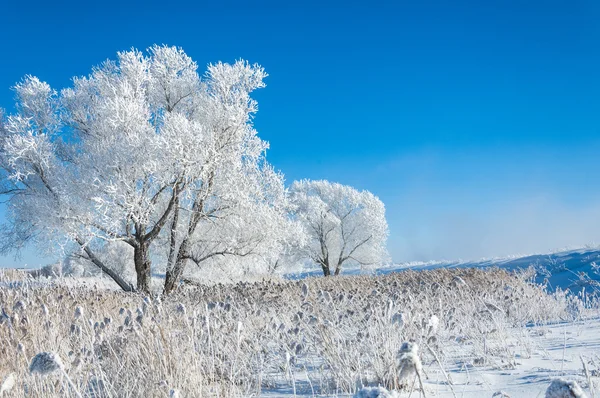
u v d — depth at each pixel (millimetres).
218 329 4480
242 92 20484
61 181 17406
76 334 4109
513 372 3699
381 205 41344
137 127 18703
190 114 22469
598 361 3773
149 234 18922
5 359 3787
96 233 17406
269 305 8250
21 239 18234
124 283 19172
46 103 19672
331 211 42094
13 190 18797
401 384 3266
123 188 17312
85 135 20656
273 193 21562
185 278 20922
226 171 20062
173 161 17625
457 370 3854
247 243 21078
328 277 16672
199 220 20547
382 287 10039
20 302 4848
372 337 4039
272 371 4223
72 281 14094
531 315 7457
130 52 20500
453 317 5508
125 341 4043
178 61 22734
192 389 3145
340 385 3525
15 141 17578
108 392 3016
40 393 2961
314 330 4422
